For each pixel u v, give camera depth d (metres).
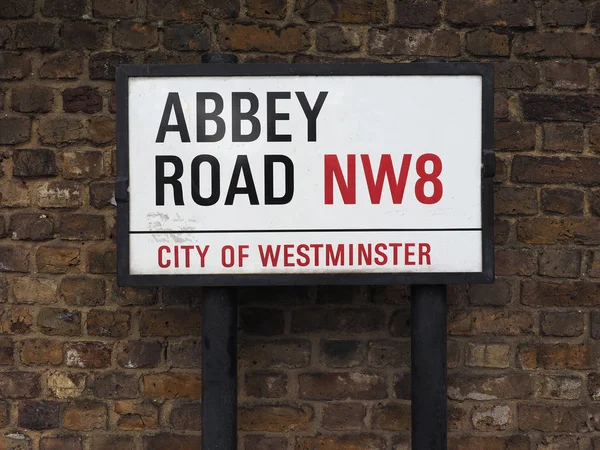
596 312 1.66
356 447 1.66
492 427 1.66
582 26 1.66
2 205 1.64
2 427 1.65
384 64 1.39
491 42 1.66
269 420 1.66
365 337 1.66
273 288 1.66
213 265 1.39
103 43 1.64
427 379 1.42
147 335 1.65
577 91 1.66
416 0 1.66
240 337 1.66
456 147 1.39
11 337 1.65
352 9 1.65
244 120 1.38
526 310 1.66
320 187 1.39
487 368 1.66
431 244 1.40
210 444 1.41
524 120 1.66
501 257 1.66
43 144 1.64
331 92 1.39
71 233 1.64
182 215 1.38
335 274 1.39
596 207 1.66
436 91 1.39
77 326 1.65
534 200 1.66
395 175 1.39
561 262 1.66
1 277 1.64
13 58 1.64
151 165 1.38
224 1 1.65
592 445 1.66
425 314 1.42
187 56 1.64
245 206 1.39
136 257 1.38
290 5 1.65
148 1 1.64
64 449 1.65
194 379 1.65
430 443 1.42
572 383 1.66
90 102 1.64
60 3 1.64
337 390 1.66
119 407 1.65
